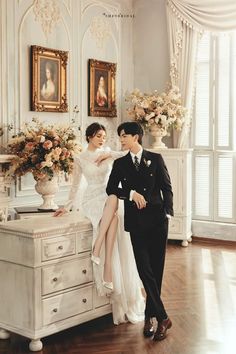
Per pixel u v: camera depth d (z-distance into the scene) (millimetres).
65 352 3820
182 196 7488
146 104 7504
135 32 8273
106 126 7773
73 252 4105
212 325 4309
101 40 7582
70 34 6980
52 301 3945
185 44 7758
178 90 7641
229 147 7629
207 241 7770
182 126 7773
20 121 6223
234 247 7438
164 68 8125
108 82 7668
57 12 6746
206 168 7844
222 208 7738
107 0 7688
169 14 7848
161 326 4031
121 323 4438
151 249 4109
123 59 8086
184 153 7434
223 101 7652
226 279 5727
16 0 6145
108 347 3900
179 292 5246
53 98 6629
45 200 5895
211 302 4918
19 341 4062
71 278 4094
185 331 4184
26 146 5535
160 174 4059
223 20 7414
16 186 6148
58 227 3961
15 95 6160
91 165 4559
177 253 7051
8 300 4000
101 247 4254
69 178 6895
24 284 3885
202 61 7785
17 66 6180
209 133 7789
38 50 6363
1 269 4039
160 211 4035
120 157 4508
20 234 3863
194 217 7969
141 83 8289
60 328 4000
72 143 5695
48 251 3900
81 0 7160
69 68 6984
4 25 5988
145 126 7637
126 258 4387
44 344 3984
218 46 7629
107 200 4176
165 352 3779
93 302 4277
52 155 5508
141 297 4570
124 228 4090
